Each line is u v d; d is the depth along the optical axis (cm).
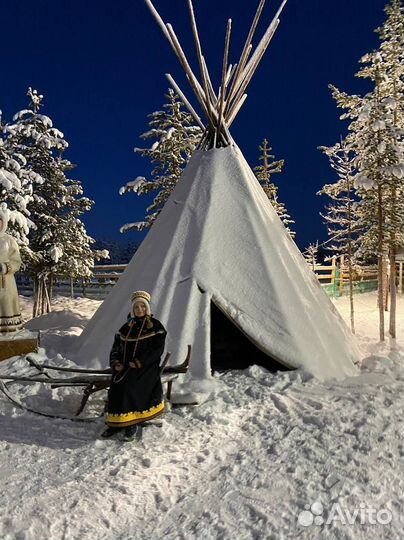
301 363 564
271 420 453
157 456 387
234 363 637
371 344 888
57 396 514
